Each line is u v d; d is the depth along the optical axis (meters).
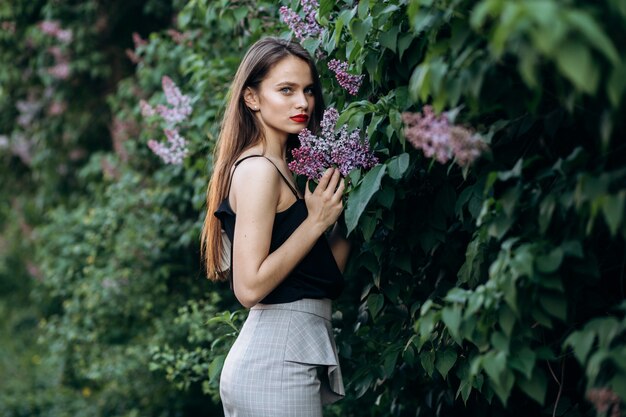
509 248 1.70
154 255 4.55
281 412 2.21
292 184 2.33
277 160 2.36
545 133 1.93
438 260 2.53
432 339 2.30
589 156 1.67
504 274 1.69
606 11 1.37
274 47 2.36
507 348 1.71
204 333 3.61
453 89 1.62
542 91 1.76
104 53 6.22
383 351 2.57
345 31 2.34
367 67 2.18
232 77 3.34
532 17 1.24
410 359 2.38
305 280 2.29
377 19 2.09
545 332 2.17
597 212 1.65
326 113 2.23
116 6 6.05
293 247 2.20
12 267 8.90
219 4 3.17
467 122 1.87
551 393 2.35
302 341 2.24
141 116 4.90
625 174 1.53
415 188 2.33
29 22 6.46
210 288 4.39
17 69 6.58
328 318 2.36
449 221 2.51
